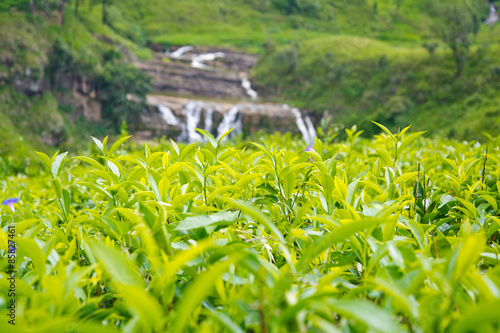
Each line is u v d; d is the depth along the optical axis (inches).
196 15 5536.4
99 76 3203.7
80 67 3191.4
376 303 47.1
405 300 34.2
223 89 4101.9
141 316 32.6
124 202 77.4
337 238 46.0
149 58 4160.9
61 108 3117.6
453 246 59.3
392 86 3715.6
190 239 58.2
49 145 2883.9
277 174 78.2
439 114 3260.3
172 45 4714.6
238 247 49.3
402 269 44.7
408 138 93.8
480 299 41.0
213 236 58.5
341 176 98.0
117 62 3553.2
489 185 98.7
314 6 5969.5
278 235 45.1
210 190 79.5
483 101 3019.2
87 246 52.7
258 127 3169.3
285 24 5821.9
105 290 55.6
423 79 3575.3
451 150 168.1
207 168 74.6
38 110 2918.3
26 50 2982.3
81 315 44.1
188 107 3157.0
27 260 59.7
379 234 56.4
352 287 47.3
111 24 4448.8
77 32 3624.5
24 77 2910.9
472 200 88.3
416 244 61.9
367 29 5285.4
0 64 2856.8
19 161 338.0
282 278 40.4
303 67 4234.7
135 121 3080.7
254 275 44.9
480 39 5187.0
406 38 5103.3
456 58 3508.9
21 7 3255.4
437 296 37.2
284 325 36.9
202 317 46.1
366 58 4082.2
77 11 4035.4
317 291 40.0
